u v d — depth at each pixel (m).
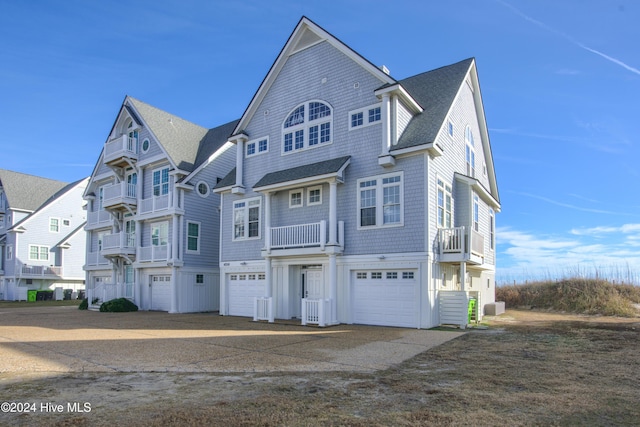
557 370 8.46
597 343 11.86
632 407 6.11
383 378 7.80
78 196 45.16
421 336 13.26
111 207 27.80
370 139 17.03
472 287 20.98
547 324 16.86
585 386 7.23
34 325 16.69
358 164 17.23
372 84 17.25
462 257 15.77
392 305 15.98
